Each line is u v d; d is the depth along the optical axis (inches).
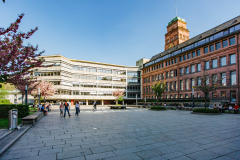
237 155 200.1
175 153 206.5
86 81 2185.0
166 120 526.0
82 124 434.9
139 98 2522.1
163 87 1146.0
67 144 243.3
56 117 613.3
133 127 390.3
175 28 2278.5
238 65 1113.4
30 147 227.9
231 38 1194.6
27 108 545.3
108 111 971.9
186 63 1620.3
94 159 184.5
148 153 205.9
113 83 2413.9
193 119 551.8
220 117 610.2
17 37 274.4
